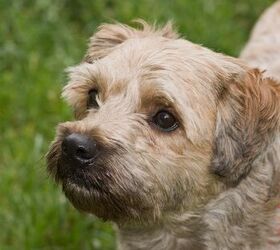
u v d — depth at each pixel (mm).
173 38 8875
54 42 13602
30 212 10984
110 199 8023
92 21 14094
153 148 8109
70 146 7891
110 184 7949
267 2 14594
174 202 8297
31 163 11516
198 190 8312
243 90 8320
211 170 8281
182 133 8117
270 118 8250
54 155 8133
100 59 8758
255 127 8234
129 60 8352
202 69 8266
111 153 7965
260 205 8477
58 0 14297
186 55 8297
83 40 13727
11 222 11016
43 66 13117
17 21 13688
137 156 8047
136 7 13961
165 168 8125
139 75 8211
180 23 13711
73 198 8133
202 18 13914
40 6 14070
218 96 8336
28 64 13141
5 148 12078
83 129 8023
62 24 13828
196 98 8141
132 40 8656
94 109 8477
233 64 8461
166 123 8156
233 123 8281
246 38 14047
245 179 8398
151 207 8203
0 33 13578
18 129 12430
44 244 10789
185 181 8227
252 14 14539
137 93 8188
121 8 14000
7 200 11266
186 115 8047
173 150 8125
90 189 7973
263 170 8422
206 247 8680
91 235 10938
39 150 11680
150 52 8328
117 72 8320
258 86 8352
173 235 8734
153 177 8094
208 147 8227
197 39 13547
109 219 8344
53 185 11062
